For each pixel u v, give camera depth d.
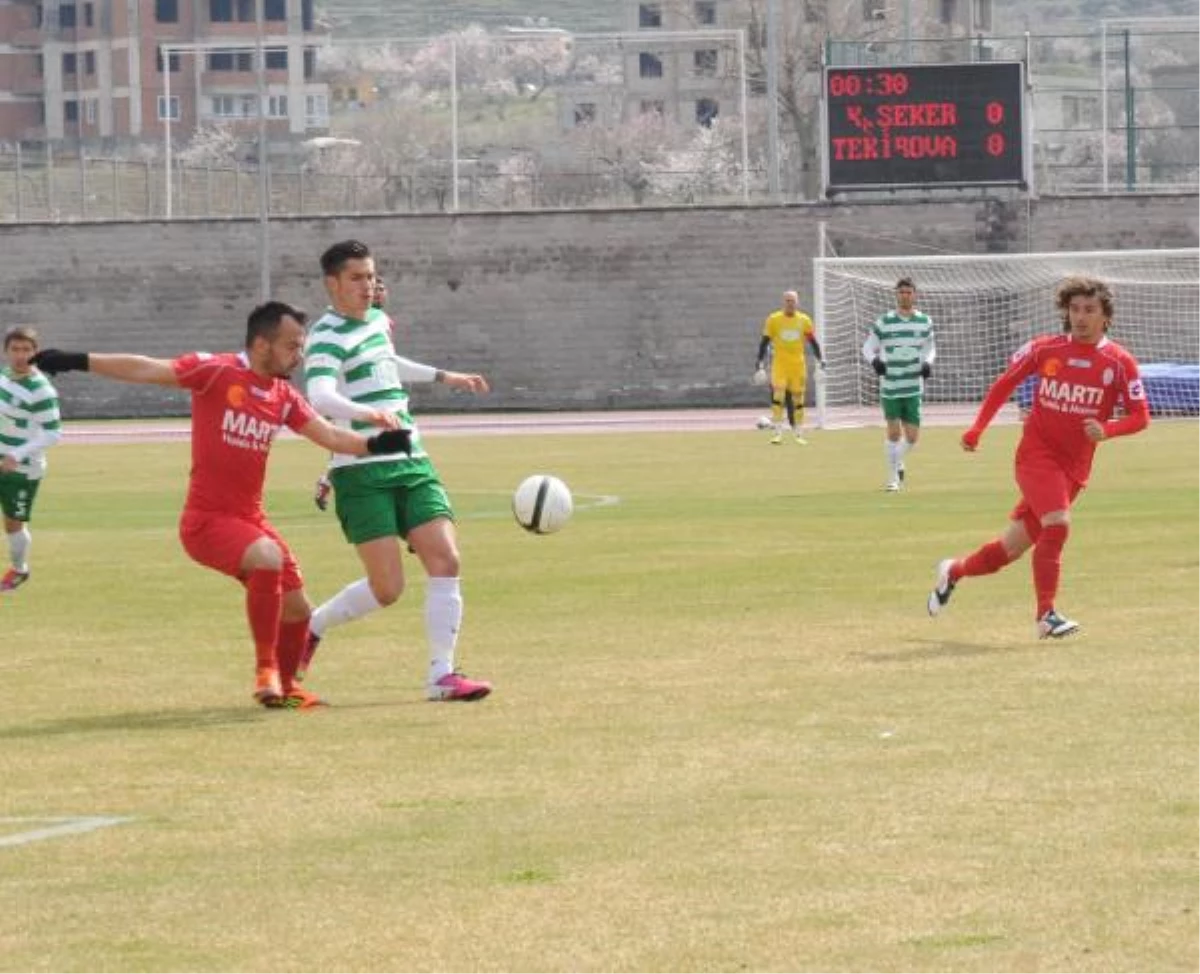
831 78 106.31
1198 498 48.41
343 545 41.62
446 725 21.36
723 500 51.28
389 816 17.11
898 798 17.23
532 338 116.44
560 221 116.00
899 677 23.70
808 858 15.33
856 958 12.85
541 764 19.14
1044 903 13.95
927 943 13.12
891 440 54.03
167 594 34.22
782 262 114.38
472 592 33.06
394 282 116.88
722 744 19.88
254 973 12.84
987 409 27.41
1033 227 112.31
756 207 114.38
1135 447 68.62
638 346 116.00
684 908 14.06
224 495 22.83
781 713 21.52
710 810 17.00
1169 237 112.19
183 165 139.00
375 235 116.81
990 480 56.78
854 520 45.00
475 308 116.69
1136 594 30.73
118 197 132.62
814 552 38.34
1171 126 118.75
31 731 21.52
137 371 22.41
